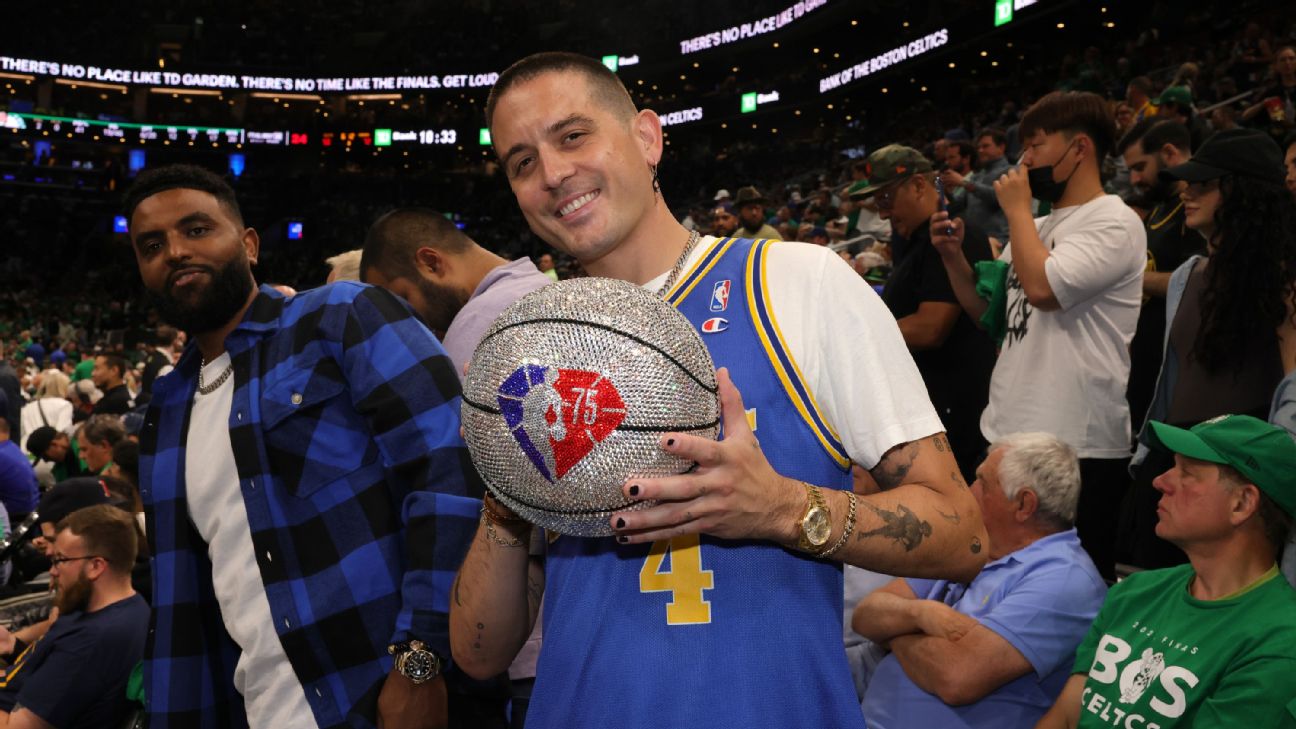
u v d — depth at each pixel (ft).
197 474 7.14
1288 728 7.02
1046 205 20.25
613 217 4.66
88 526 12.64
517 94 4.69
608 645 4.21
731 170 109.19
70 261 123.75
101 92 135.44
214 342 7.30
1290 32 49.03
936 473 4.29
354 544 6.71
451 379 6.85
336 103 140.67
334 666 6.61
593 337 3.70
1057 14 74.95
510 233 122.93
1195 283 9.73
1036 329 10.37
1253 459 7.48
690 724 4.03
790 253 4.54
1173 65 53.93
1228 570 7.65
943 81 93.66
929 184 12.49
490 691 6.91
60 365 67.36
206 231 7.06
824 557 4.03
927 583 10.33
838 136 100.89
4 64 127.65
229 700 7.40
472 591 4.83
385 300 7.06
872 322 4.37
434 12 137.69
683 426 3.73
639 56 120.57
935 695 9.16
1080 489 10.05
